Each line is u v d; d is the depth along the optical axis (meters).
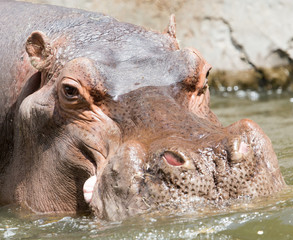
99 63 12.66
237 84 34.31
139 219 10.09
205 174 10.14
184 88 12.53
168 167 10.12
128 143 10.80
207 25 34.97
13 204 14.41
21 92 14.56
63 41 14.05
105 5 33.34
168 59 12.98
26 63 14.80
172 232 9.56
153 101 11.86
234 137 10.52
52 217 12.86
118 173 10.55
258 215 9.89
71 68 12.53
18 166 14.40
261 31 34.44
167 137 10.86
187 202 10.00
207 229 9.57
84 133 12.30
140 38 14.11
